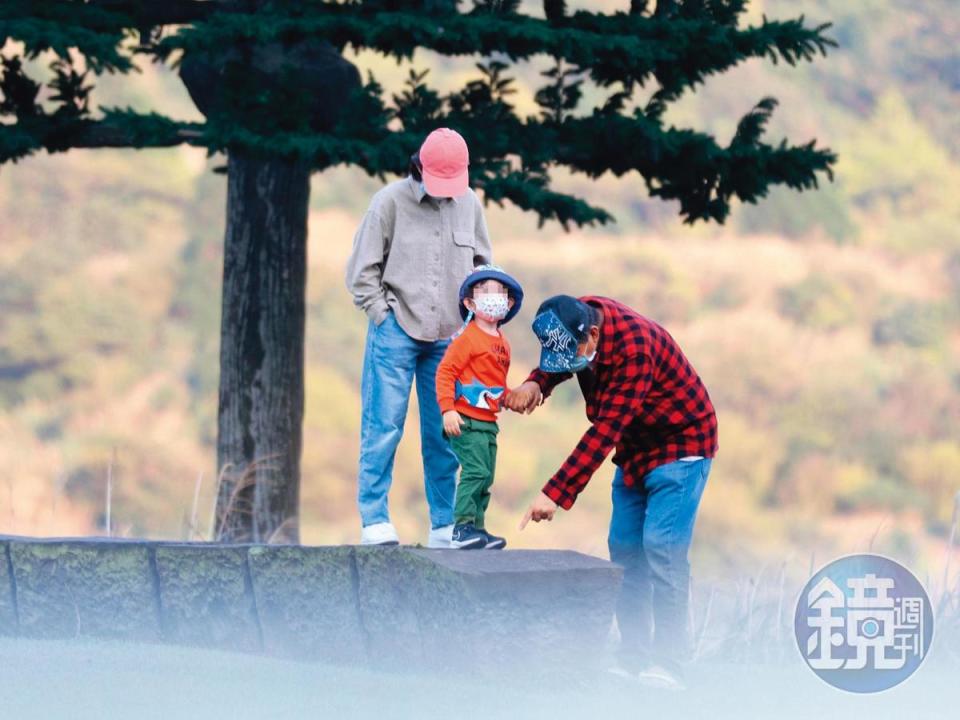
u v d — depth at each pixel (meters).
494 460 23.53
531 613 21.30
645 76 37.16
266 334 37.22
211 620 23.86
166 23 37.72
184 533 36.59
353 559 22.75
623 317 21.92
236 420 37.34
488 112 36.22
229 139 33.28
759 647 27.03
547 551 22.81
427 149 24.81
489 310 23.09
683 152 36.81
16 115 36.84
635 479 22.70
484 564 21.66
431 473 25.44
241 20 33.16
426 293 24.95
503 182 35.50
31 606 24.72
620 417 21.70
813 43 37.31
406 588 22.06
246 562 23.67
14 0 34.72
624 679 22.66
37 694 20.00
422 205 25.14
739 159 36.97
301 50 35.41
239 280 37.34
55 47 32.66
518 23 35.38
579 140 36.91
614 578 21.73
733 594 30.58
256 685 20.89
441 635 21.56
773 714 21.22
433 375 25.31
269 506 37.12
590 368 21.97
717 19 37.56
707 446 22.38
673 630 22.41
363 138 34.59
